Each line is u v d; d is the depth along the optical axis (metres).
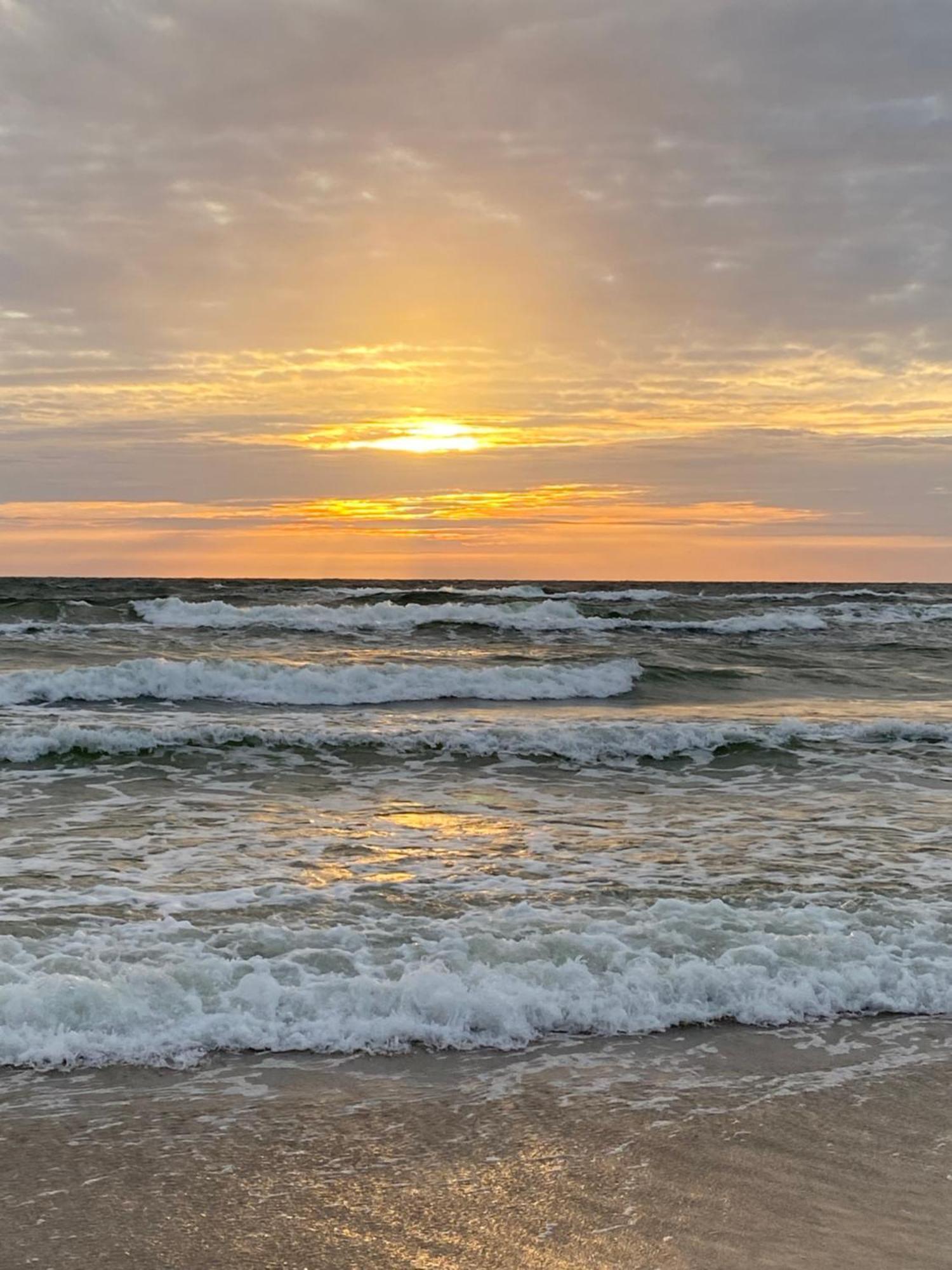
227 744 12.62
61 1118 4.27
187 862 8.05
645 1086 4.71
